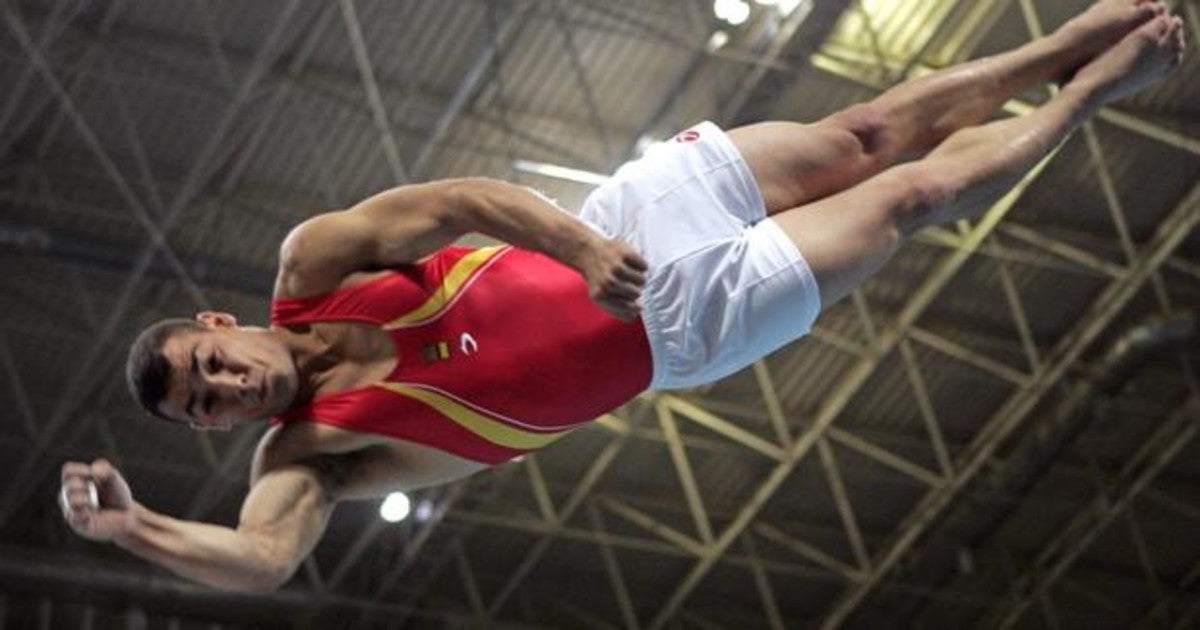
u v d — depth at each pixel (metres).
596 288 4.20
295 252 4.54
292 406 4.66
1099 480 18.73
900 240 4.69
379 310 4.56
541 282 4.64
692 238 4.59
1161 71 4.99
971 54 14.84
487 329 4.58
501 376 4.57
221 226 14.62
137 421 16.09
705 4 13.98
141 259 14.38
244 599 17.20
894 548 18.89
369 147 14.30
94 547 17.06
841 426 17.92
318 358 4.63
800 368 17.17
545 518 17.75
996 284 16.78
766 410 17.59
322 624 18.02
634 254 4.20
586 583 19.05
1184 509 19.03
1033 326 17.33
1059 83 5.02
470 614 18.64
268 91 13.62
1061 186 16.05
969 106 4.89
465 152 14.59
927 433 18.20
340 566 17.42
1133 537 19.38
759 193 4.69
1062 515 19.08
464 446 4.68
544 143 14.48
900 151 4.86
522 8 13.46
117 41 13.08
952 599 19.50
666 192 4.63
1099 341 17.64
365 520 17.23
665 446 17.69
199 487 16.97
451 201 4.42
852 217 4.63
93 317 14.90
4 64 13.06
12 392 15.73
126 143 13.86
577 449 17.36
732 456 17.97
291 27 13.27
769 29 14.07
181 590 16.91
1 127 13.48
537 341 4.59
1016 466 18.02
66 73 13.23
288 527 4.54
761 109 14.72
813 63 14.37
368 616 18.08
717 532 18.80
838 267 4.61
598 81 14.34
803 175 4.75
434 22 13.47
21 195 14.07
